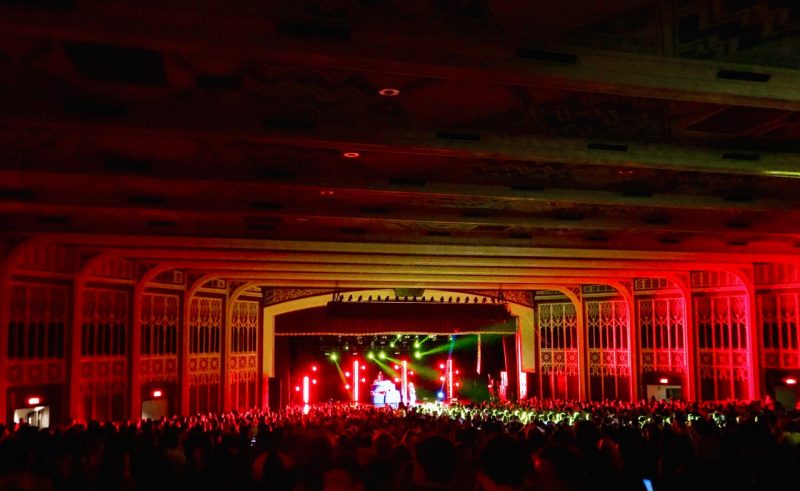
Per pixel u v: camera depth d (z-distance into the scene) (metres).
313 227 21.55
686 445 7.27
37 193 16.66
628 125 12.27
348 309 33.06
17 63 9.42
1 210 17.69
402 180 16.02
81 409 24.22
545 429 13.80
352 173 15.39
